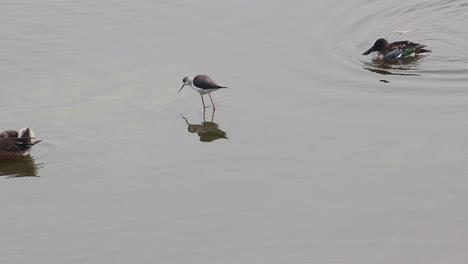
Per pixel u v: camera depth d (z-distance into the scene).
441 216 16.48
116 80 24.17
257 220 16.81
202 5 29.38
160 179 18.84
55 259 15.84
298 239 16.00
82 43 26.66
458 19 28.22
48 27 27.86
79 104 22.84
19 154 20.16
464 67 24.27
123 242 16.31
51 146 20.75
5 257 15.98
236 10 28.80
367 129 20.64
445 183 17.75
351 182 18.09
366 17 28.34
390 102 22.20
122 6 29.52
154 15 28.62
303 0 29.62
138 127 21.56
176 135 21.05
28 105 22.84
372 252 15.41
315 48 25.83
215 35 26.86
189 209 17.44
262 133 20.83
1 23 28.22
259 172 18.88
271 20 27.89
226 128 21.28
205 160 19.66
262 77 24.00
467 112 21.27
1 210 17.91
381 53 24.95
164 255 15.74
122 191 18.41
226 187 18.28
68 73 24.72
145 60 25.33
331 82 23.59
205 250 15.84
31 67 25.17
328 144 19.97
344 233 16.11
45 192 18.62
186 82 22.69
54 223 17.23
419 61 24.94
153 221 17.05
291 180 18.39
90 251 16.05
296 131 20.78
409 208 16.86
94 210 17.67
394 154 19.22
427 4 29.38
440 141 19.72
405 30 27.53
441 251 15.28
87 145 20.69
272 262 15.27
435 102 22.02
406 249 15.42
